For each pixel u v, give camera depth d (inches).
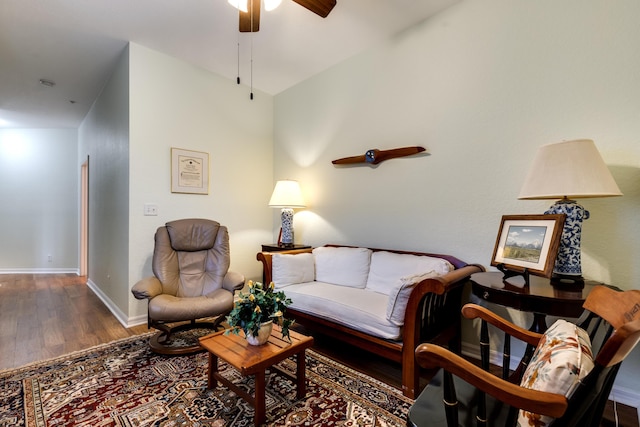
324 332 87.7
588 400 28.4
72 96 158.2
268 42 111.3
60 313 124.1
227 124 138.8
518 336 49.1
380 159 109.7
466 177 90.7
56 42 110.3
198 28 102.3
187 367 80.1
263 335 64.4
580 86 72.1
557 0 75.1
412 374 67.1
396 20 99.8
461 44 91.4
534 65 78.5
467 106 90.4
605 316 38.9
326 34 106.7
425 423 37.6
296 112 145.6
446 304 82.4
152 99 115.3
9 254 211.0
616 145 67.6
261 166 152.7
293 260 107.7
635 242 65.5
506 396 30.8
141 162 112.5
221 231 115.0
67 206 217.3
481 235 87.7
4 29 102.3
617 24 67.5
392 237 108.7
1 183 209.2
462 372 33.0
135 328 107.9
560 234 59.0
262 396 58.7
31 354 87.0
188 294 103.5
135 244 111.3
